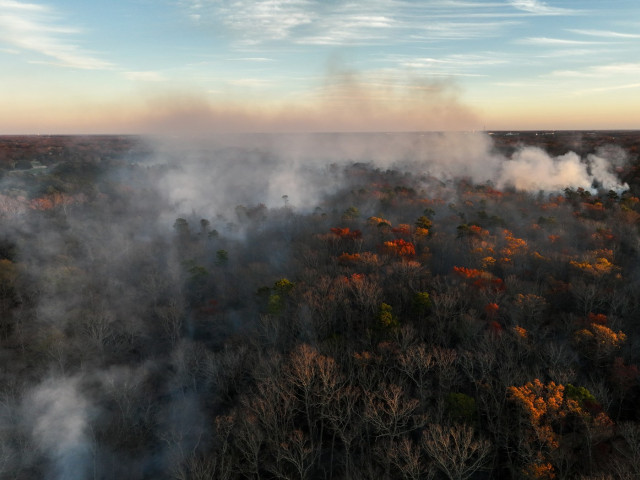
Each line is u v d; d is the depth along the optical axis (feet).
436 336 281.33
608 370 243.40
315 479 202.18
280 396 218.79
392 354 248.93
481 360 229.25
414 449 199.93
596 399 209.67
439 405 208.74
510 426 210.18
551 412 193.67
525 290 311.06
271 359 244.22
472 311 278.46
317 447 221.05
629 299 303.48
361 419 207.10
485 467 184.24
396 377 240.94
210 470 191.31
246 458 200.34
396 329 259.19
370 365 240.94
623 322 279.28
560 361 239.50
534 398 195.83
